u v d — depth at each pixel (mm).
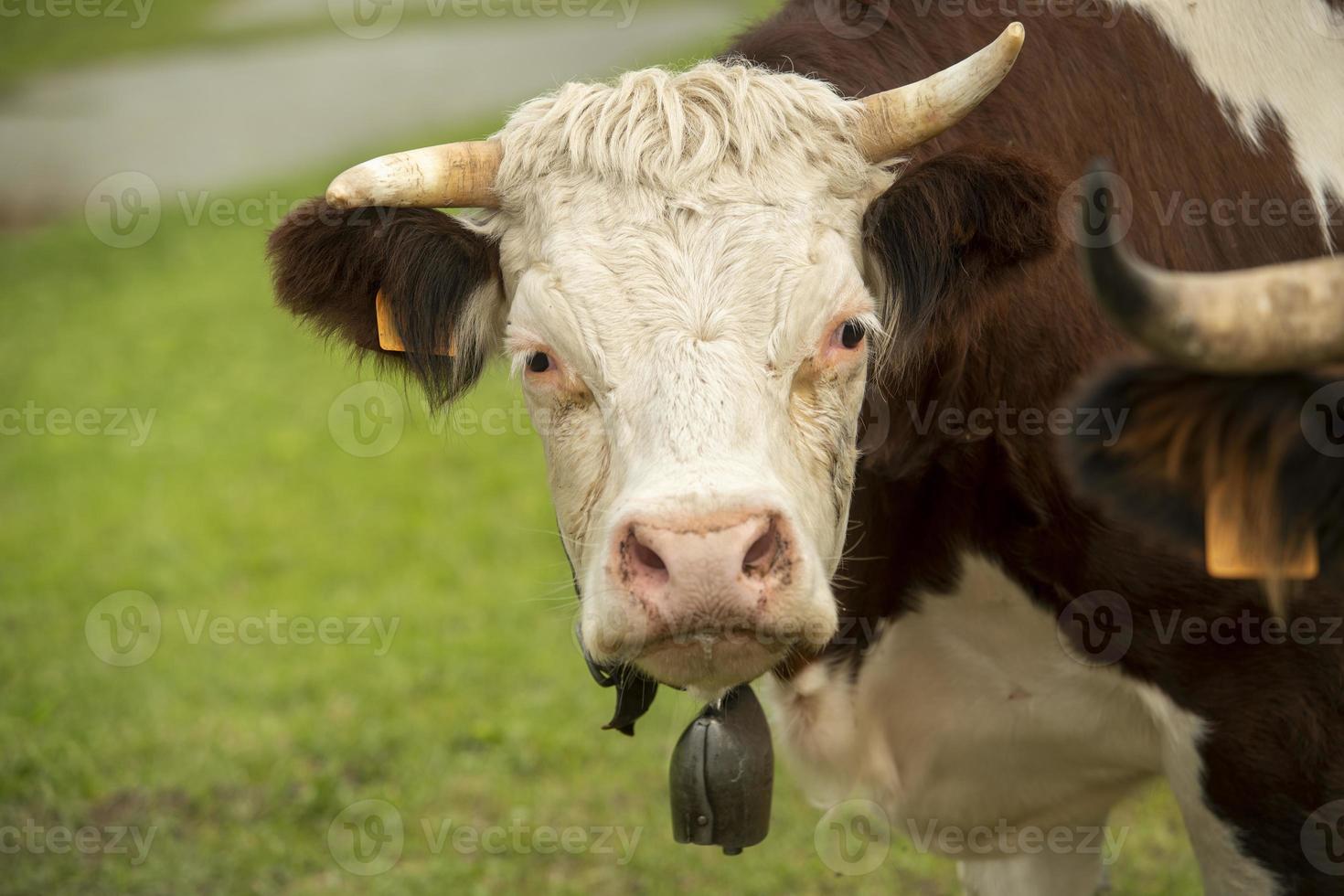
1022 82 5723
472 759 10078
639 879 8578
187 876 8609
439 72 43250
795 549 4559
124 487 16688
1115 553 5473
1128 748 6000
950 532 5941
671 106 5301
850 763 6520
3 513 16047
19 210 32312
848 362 5121
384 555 14172
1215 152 5805
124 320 24156
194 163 34750
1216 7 5988
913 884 8523
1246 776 5520
